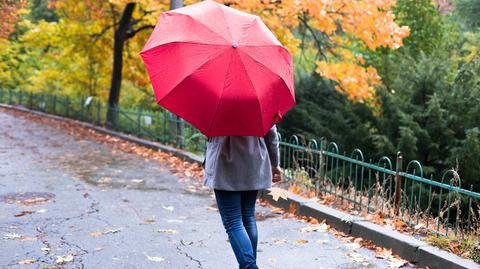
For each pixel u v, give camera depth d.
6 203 6.73
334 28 11.74
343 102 15.10
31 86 27.42
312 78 16.02
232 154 3.68
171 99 3.38
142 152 11.98
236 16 3.56
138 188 8.00
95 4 17.92
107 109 16.78
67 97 21.72
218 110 3.28
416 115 11.51
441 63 12.38
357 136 12.49
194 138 11.54
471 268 4.16
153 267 4.53
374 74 12.08
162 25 3.67
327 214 5.90
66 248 4.96
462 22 18.38
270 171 3.87
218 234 5.60
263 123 3.40
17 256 4.67
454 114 11.12
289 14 11.41
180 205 6.94
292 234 5.62
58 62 22.42
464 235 5.06
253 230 3.87
